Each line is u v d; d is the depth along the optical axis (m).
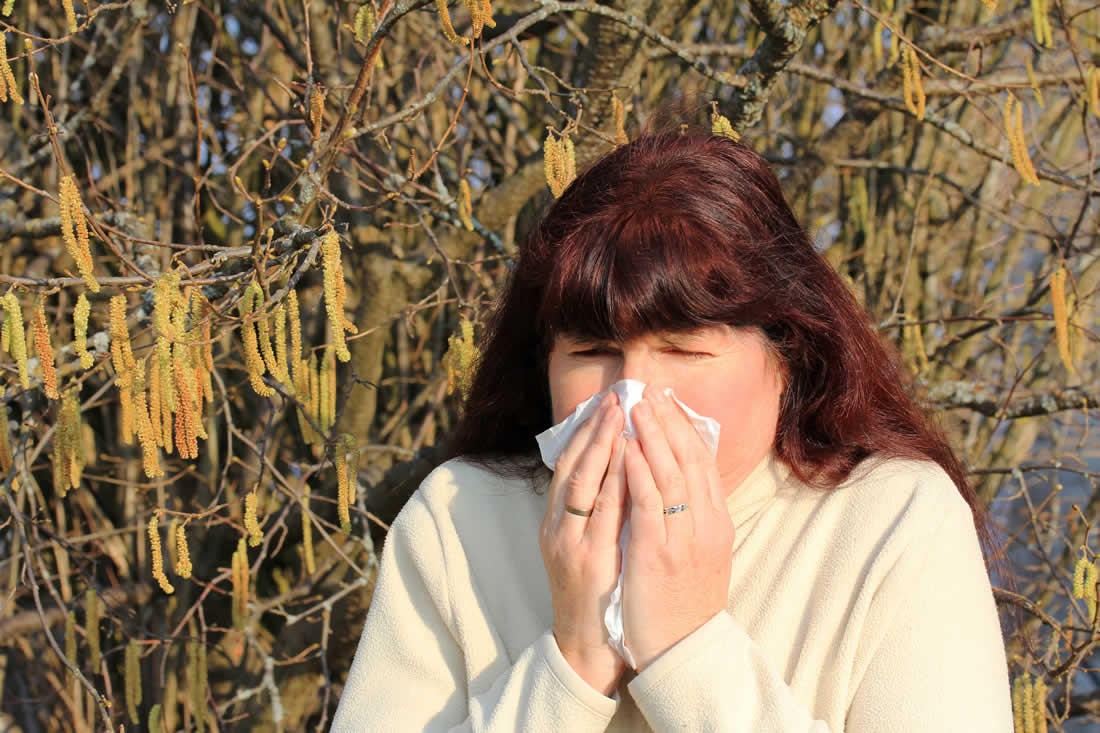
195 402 1.72
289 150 3.44
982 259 4.19
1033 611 2.45
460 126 3.81
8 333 1.72
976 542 1.23
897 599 1.17
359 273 3.52
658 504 1.15
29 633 3.46
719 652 1.13
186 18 3.61
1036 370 4.14
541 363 1.44
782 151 4.19
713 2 4.18
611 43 2.71
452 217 2.64
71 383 2.12
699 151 1.32
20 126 3.82
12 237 2.95
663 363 1.21
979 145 2.82
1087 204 2.94
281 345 1.70
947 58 3.17
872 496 1.25
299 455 3.94
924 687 1.12
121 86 3.88
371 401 3.33
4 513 3.55
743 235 1.23
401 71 3.67
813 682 1.19
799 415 1.32
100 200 2.98
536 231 1.38
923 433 1.42
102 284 1.80
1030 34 3.50
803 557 1.24
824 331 1.30
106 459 3.60
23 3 3.62
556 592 1.20
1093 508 4.07
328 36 3.10
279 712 2.82
